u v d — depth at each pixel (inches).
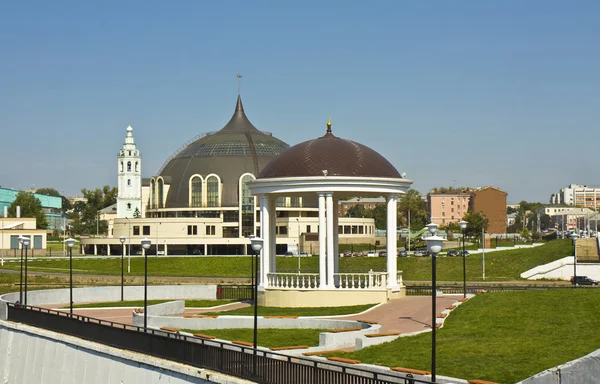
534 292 2148.1
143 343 1528.1
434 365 1177.4
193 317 2032.5
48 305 2645.2
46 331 1873.8
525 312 1897.1
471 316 1934.1
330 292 2401.6
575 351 1489.9
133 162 7135.8
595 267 3809.1
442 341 1669.5
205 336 1643.7
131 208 7111.2
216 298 2913.4
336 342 1668.3
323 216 2407.7
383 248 6151.6
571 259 3902.6
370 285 2411.4
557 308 1907.0
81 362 1692.9
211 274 4645.7
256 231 5900.6
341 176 2383.1
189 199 6122.1
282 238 5920.3
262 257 2527.1
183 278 4195.4
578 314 1822.1
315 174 2401.6
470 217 6545.3
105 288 2832.2
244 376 1285.7
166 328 1909.4
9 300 2508.6
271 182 2455.7
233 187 6043.3
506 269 4146.2
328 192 2396.7
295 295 2433.6
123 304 2679.6
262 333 1888.5
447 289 2716.5
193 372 1354.6
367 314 2146.9
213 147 6240.2
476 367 1407.5
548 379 1074.1
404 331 1833.2
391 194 2445.9
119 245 5974.4
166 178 6250.0
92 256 5438.0
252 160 6107.3
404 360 1483.8
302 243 5861.2
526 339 1626.5
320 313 2223.2
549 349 1519.4
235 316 2071.9
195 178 6112.2
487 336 1691.7
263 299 2504.9
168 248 5944.9
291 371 1222.3
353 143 2529.5
